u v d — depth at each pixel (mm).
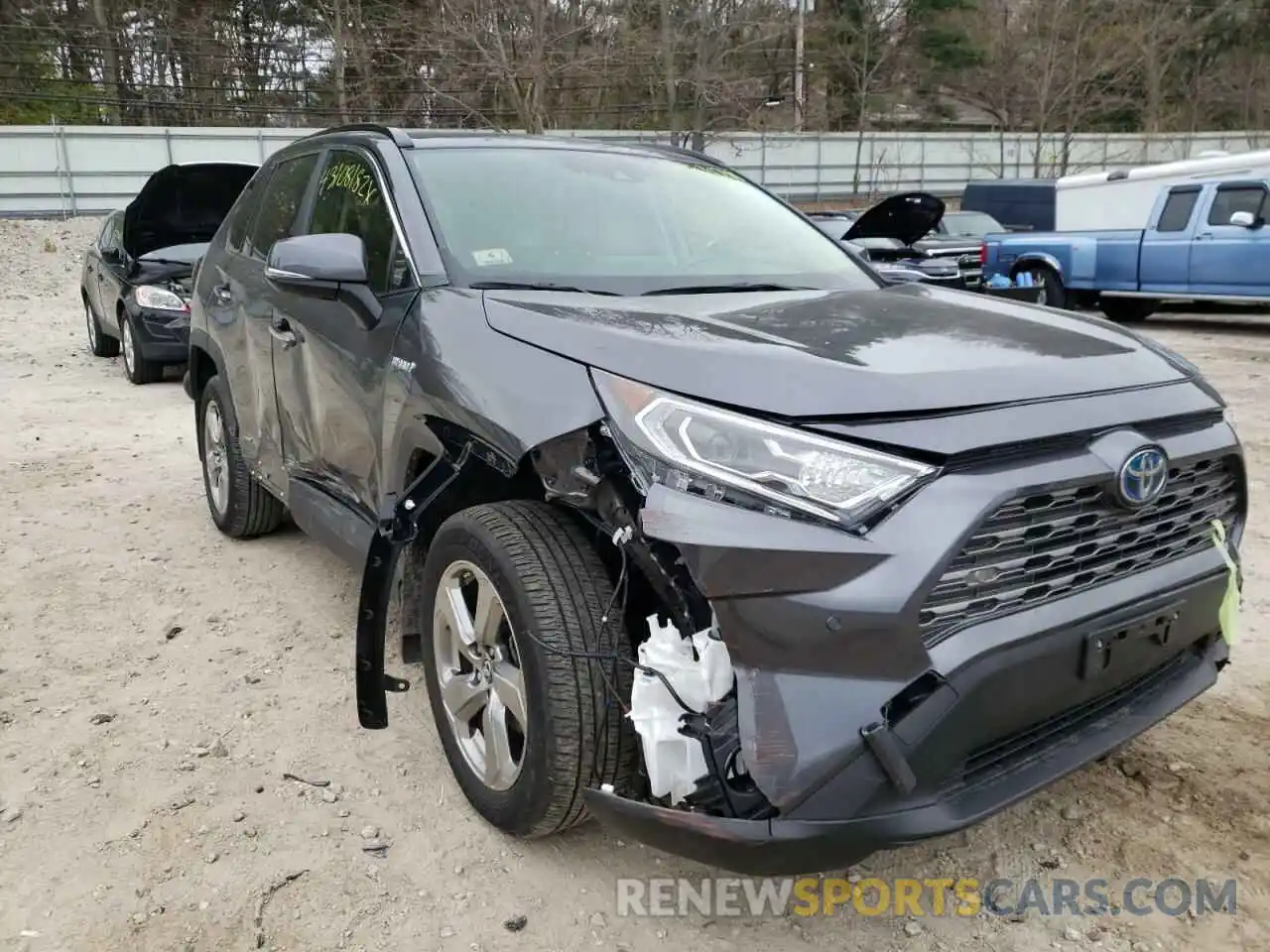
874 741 2029
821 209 33469
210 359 5168
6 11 36938
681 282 3328
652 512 2164
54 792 3033
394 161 3564
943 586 2090
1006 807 2234
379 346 3191
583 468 2424
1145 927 2502
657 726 2213
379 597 2873
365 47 31234
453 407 2707
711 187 4039
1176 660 2781
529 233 3389
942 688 2084
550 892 2635
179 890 2631
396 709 3549
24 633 4117
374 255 3436
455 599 2834
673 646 2246
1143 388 2461
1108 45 37312
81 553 5035
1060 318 2934
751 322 2664
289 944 2451
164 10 37062
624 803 2262
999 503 2104
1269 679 3670
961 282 14383
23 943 2438
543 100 23562
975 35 41438
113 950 2424
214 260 5066
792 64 33969
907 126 43156
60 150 27297
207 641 4070
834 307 2910
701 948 2451
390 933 2490
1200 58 42031
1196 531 2609
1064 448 2244
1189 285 13711
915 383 2225
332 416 3539
